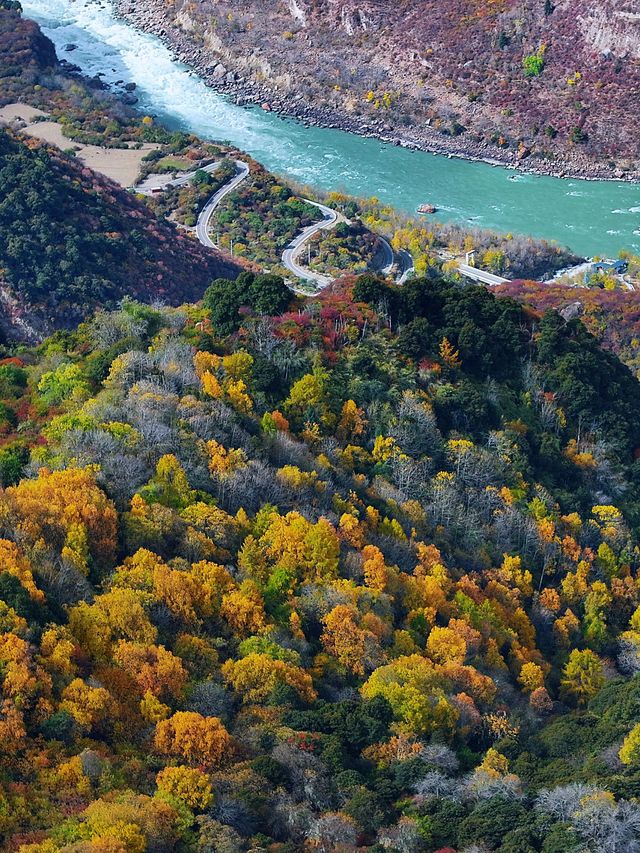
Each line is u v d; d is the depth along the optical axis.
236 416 149.88
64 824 89.19
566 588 147.75
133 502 127.00
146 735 101.38
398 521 146.12
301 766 100.25
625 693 122.38
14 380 155.25
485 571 145.62
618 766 107.31
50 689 100.88
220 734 99.62
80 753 96.25
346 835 93.94
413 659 118.12
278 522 130.88
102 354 158.62
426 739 109.94
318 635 122.88
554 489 165.12
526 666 129.00
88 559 119.25
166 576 117.00
